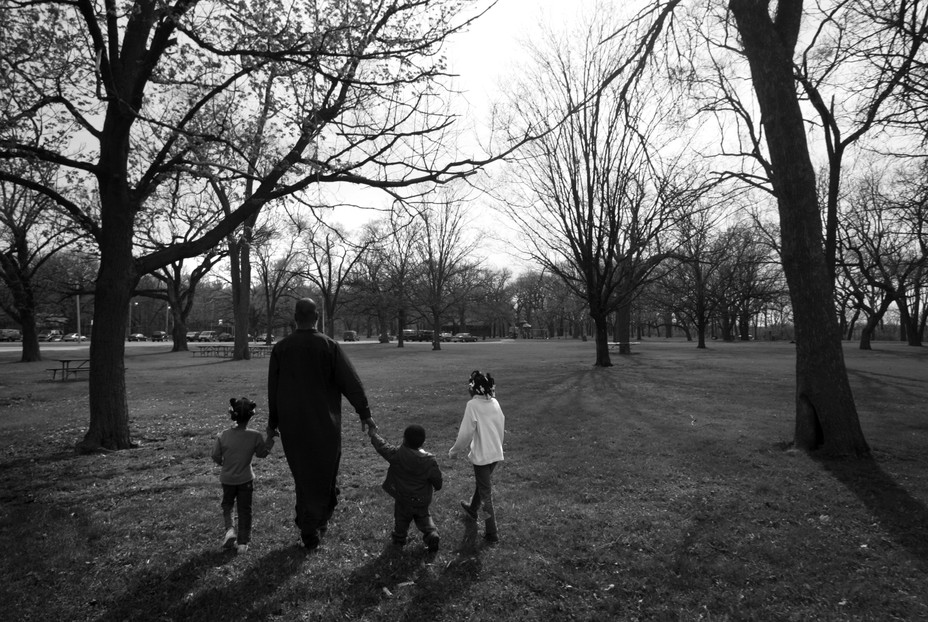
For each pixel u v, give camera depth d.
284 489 6.31
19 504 5.85
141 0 7.91
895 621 3.54
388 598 3.78
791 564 4.34
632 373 21.31
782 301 60.09
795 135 7.99
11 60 8.29
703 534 4.90
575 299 68.12
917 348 42.81
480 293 60.41
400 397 14.15
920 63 9.13
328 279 51.06
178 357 34.47
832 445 7.77
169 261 9.31
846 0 9.64
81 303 67.62
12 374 22.80
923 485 6.41
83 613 3.60
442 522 5.18
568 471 7.07
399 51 8.30
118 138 8.73
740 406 12.60
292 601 3.74
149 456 8.08
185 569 4.21
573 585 3.98
